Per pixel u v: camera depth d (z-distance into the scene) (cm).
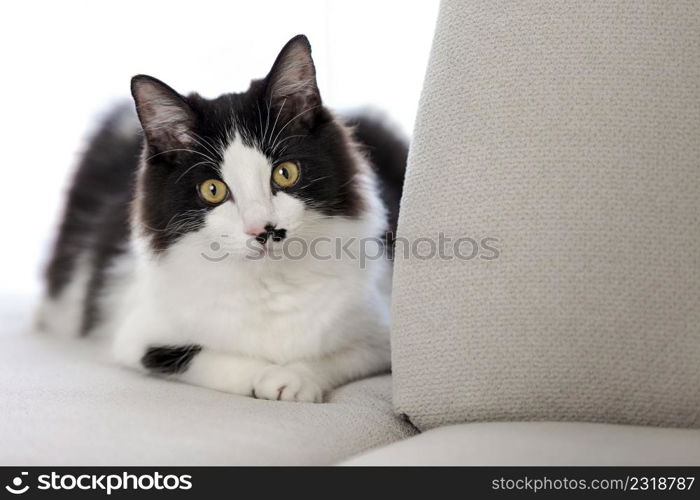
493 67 146
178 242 181
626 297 133
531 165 140
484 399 139
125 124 288
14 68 331
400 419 154
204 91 315
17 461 123
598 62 140
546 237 137
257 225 167
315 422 145
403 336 150
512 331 138
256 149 175
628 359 132
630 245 133
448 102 150
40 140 333
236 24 315
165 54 321
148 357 188
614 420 134
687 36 138
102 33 325
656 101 137
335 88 302
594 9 143
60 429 135
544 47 144
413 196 153
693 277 132
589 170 137
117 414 145
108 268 249
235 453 126
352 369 189
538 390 136
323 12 305
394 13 299
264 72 312
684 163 134
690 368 130
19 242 335
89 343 242
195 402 158
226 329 183
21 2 328
